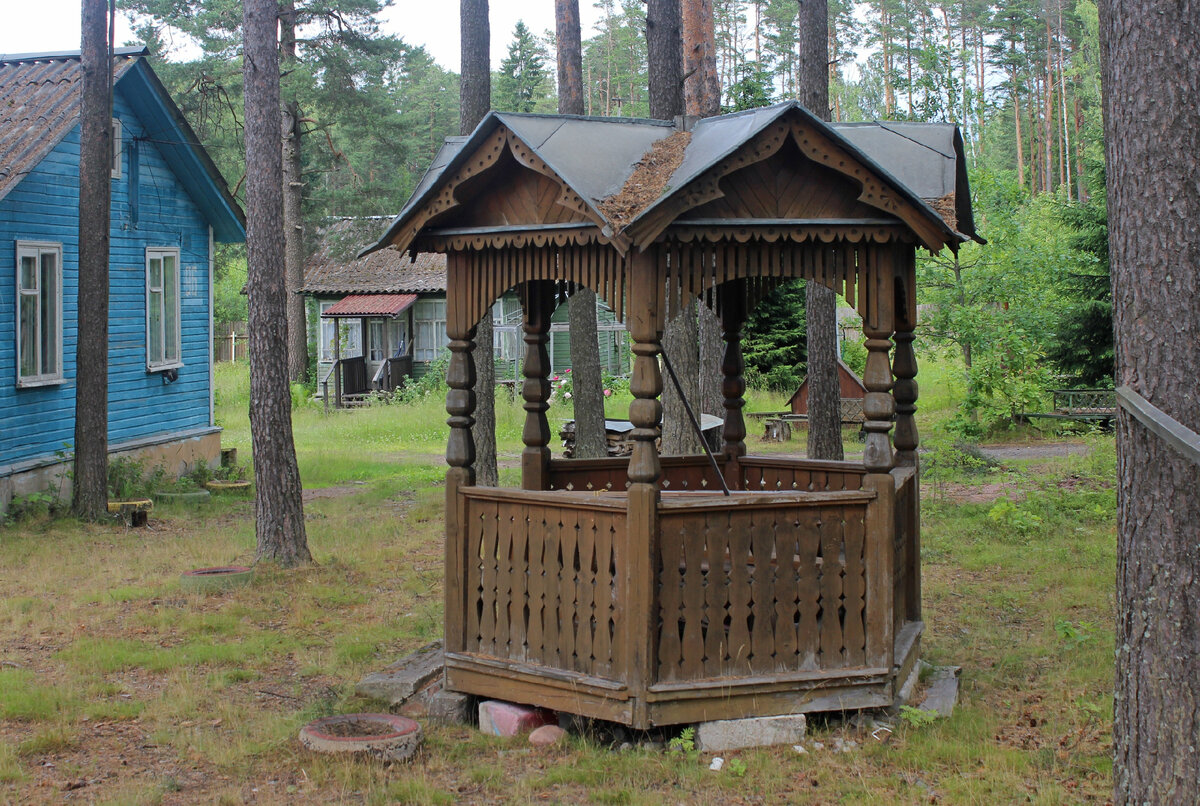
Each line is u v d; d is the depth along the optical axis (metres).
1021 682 6.64
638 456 5.42
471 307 6.18
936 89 19.19
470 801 5.08
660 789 5.12
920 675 6.50
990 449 18.59
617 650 5.54
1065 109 43.97
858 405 21.17
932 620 8.14
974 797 4.84
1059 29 47.16
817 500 5.68
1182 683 3.92
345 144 44.50
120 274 15.52
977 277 18.97
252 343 9.92
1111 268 4.23
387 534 11.78
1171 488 3.95
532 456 7.18
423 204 6.02
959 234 5.41
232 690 6.75
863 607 5.78
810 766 5.30
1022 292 18.80
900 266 6.37
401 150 32.62
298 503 10.11
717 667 5.58
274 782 5.29
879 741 5.57
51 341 13.96
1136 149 4.03
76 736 5.88
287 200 31.53
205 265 18.00
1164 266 3.96
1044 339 19.48
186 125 16.25
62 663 7.26
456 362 6.22
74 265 14.45
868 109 43.38
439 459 19.22
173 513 13.68
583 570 5.66
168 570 10.16
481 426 13.37
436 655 7.08
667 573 5.49
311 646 7.68
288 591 9.19
